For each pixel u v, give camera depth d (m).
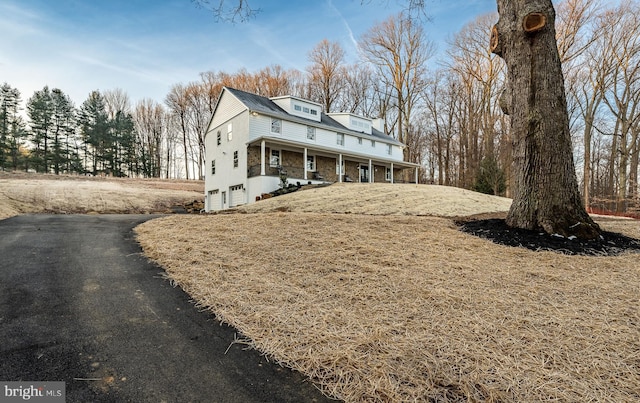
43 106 39.62
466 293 3.03
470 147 26.28
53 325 2.40
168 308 2.74
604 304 2.83
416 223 6.51
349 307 2.72
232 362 1.98
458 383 1.74
